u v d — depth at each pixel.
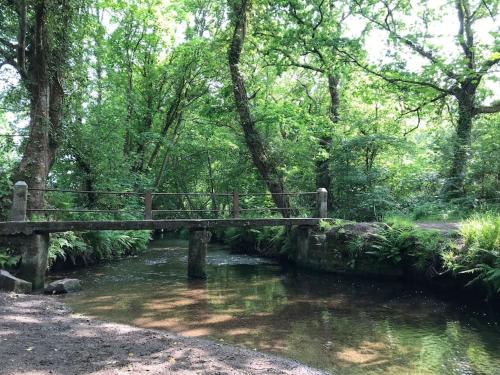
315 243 13.29
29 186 11.47
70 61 13.81
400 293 10.37
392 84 17.45
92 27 18.73
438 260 9.98
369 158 17.42
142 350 5.61
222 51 18.88
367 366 5.91
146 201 11.69
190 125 24.17
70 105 14.97
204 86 22.67
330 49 16.39
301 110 16.92
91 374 4.57
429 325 7.81
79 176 15.89
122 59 21.84
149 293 10.15
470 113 17.28
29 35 12.77
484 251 8.52
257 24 17.33
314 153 17.64
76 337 6.02
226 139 21.92
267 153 16.72
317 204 14.05
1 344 5.40
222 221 12.38
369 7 17.55
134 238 17.16
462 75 16.17
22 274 9.91
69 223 10.37
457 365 5.98
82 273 12.73
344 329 7.55
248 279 12.11
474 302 9.01
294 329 7.53
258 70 21.19
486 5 17.16
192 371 4.95
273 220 13.04
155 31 22.06
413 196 17.23
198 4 22.84
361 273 11.97
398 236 11.06
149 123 22.81
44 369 4.62
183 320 7.94
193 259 12.30
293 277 12.43
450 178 15.83
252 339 6.93
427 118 21.19
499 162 15.05
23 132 13.84
